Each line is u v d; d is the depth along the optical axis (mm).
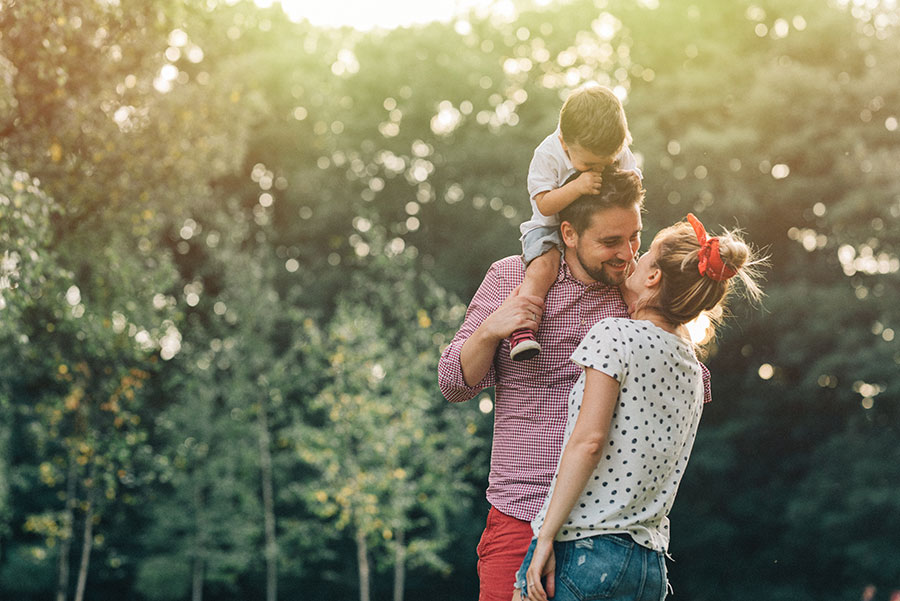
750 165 25906
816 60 27219
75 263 12281
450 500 18531
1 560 25109
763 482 26766
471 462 21281
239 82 14141
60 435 16141
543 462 2791
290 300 21484
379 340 18000
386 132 29938
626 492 2482
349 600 26344
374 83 29547
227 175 28875
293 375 19922
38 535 25641
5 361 12750
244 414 20625
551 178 2932
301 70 28016
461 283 26625
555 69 30734
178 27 12141
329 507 18250
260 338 20656
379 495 18438
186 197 13516
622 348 2484
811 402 25906
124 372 13508
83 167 11312
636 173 2799
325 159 29484
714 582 26703
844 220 24516
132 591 25969
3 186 8102
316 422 24000
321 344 18734
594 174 2744
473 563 26047
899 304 23359
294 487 18953
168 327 14750
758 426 26359
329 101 28828
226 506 21656
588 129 2781
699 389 2619
